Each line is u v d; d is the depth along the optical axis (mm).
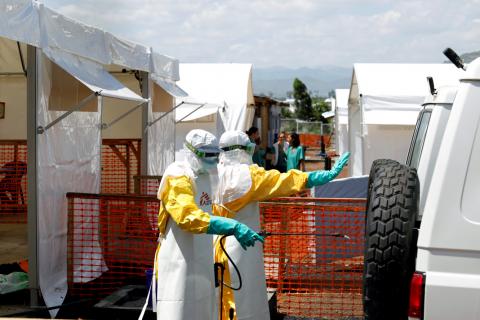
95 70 8438
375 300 3770
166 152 12703
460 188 3539
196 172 5199
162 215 4996
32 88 6930
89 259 7797
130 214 8023
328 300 7492
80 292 7586
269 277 7668
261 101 32156
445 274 3529
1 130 12148
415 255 3828
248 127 21359
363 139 16438
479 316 3488
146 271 7168
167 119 12766
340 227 7395
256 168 5859
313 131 61906
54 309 6980
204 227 4676
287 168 18969
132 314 6781
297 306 7398
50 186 7277
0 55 10438
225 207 5734
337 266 7520
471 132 3561
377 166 4227
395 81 16297
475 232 3502
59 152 7512
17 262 7965
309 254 7570
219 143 5941
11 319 5168
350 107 21156
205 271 5086
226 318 5641
